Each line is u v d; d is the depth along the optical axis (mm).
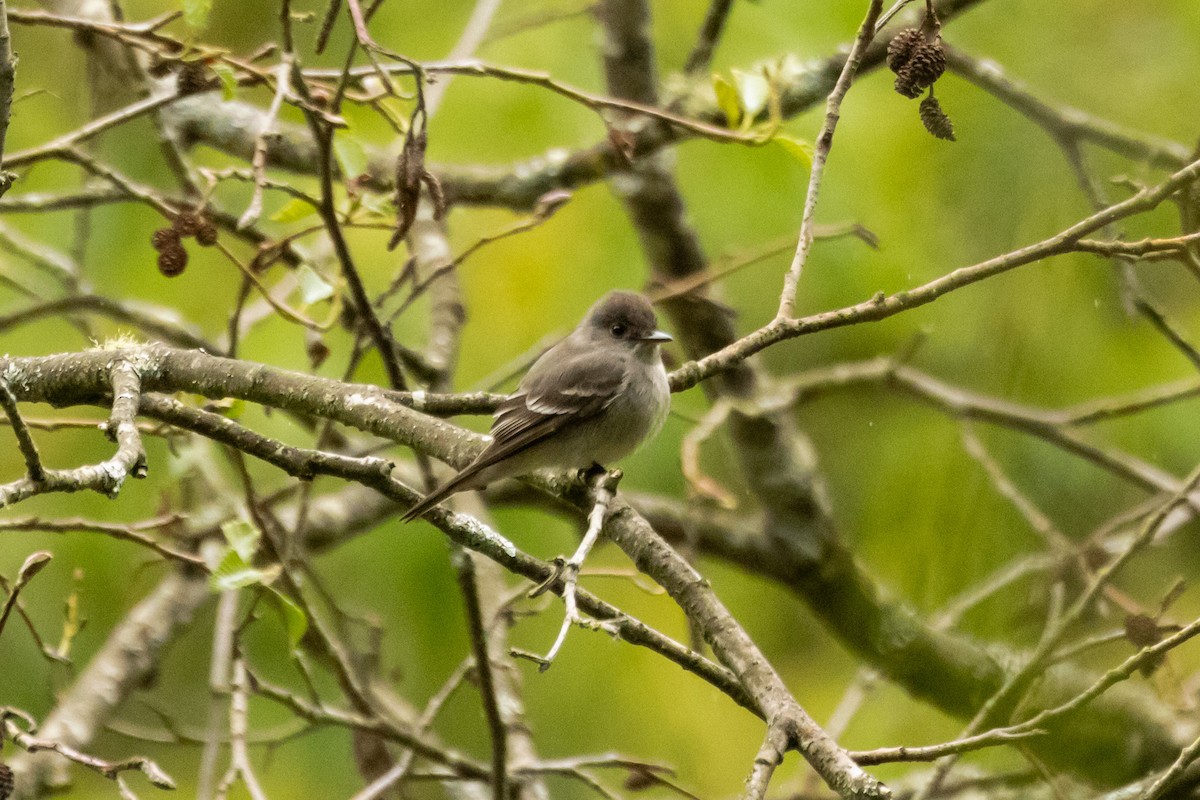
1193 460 12008
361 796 8797
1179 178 6559
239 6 12344
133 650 9914
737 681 6059
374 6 7676
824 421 13969
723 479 14242
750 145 8344
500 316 12062
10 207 9344
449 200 11062
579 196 12320
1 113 6148
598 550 12281
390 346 7984
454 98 12141
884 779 11875
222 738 9914
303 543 10695
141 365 7254
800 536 11781
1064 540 10453
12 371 7227
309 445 11625
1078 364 11781
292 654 7766
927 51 6395
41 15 7918
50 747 6105
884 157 11961
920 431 12445
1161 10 12305
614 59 11195
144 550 11648
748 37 12086
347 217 8109
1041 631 10977
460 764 9102
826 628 11930
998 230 11867
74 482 5441
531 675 12336
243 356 11414
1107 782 9727
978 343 12445
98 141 10844
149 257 12039
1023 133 11836
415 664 11594
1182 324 11977
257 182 6984
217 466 12539
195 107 11055
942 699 11219
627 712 12195
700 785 12023
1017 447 12234
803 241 7148
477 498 10695
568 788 12164
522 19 11359
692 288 10383
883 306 6848
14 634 11297
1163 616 9086
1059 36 12594
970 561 11648
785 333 6914
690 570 6113
